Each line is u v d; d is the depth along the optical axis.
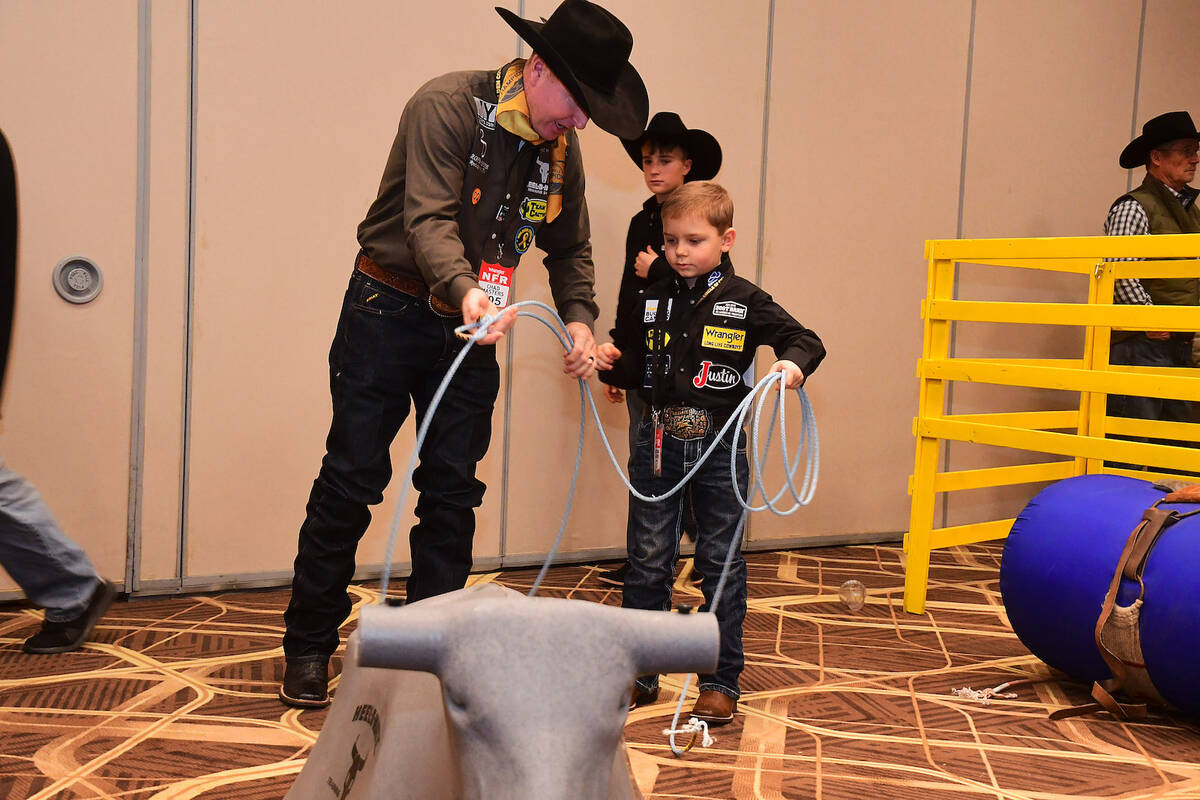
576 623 0.86
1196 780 2.13
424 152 2.03
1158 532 2.49
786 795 1.97
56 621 2.69
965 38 4.64
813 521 4.49
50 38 3.01
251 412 3.36
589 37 1.96
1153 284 4.36
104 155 3.10
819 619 3.36
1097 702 2.63
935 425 3.50
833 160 4.36
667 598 2.42
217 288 3.28
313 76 3.36
